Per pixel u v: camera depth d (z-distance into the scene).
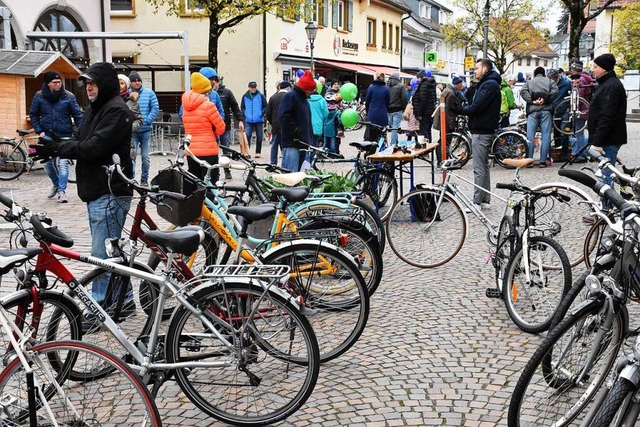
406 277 7.23
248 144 18.64
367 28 44.44
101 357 3.63
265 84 29.80
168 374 4.03
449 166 7.49
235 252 5.57
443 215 7.47
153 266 4.81
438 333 5.60
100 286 4.34
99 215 5.52
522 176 14.32
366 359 5.11
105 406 3.79
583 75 16.50
